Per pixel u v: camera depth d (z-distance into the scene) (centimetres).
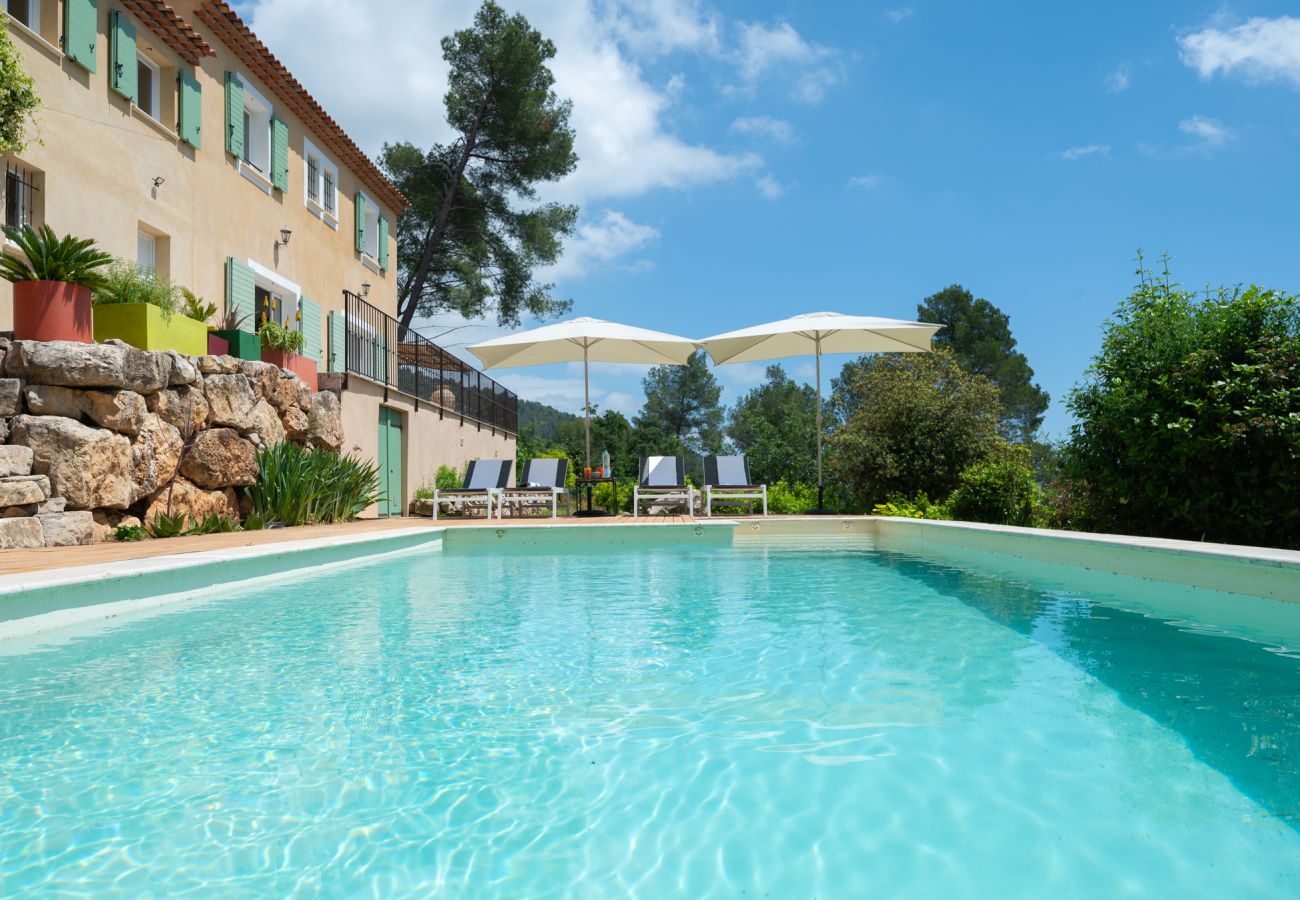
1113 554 584
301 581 622
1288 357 701
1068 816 195
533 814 201
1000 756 236
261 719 276
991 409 1496
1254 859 172
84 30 892
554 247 2425
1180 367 754
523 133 2302
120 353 717
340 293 1598
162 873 170
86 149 902
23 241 690
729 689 312
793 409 3788
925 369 1547
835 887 164
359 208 1681
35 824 195
